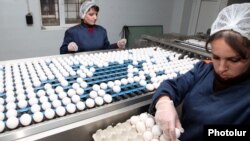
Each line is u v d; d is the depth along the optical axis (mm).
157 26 3912
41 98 843
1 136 647
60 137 719
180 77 841
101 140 729
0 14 2459
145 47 1933
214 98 699
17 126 701
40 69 1150
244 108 625
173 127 632
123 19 3469
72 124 756
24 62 1280
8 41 2619
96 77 1112
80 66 1244
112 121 842
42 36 2834
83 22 1984
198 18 3814
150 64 1338
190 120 761
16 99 849
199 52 1541
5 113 755
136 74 1189
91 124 781
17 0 2502
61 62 1312
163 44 1891
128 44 3547
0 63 1222
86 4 1843
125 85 1047
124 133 766
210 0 3486
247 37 523
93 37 1969
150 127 765
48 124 720
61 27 2984
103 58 1424
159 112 697
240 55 522
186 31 4035
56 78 1069
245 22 560
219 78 666
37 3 2648
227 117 649
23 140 661
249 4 618
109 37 3451
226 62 556
